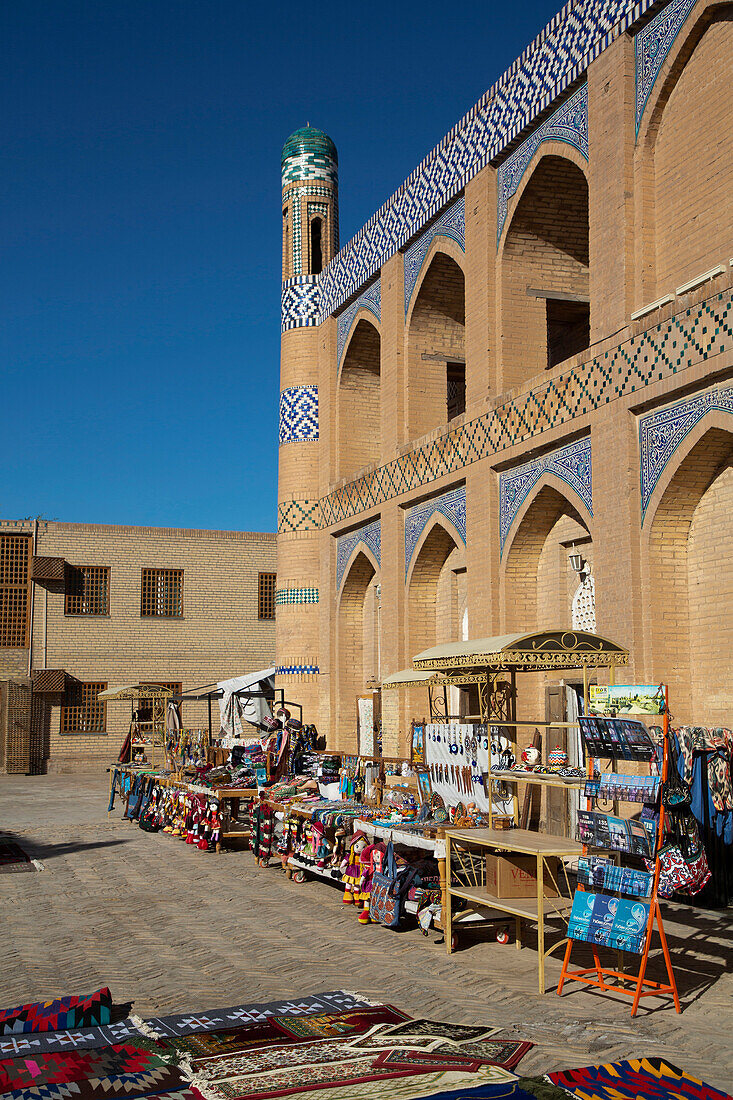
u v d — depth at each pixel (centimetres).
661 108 1077
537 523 1290
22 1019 570
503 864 737
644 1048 537
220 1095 464
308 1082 479
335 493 1916
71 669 2930
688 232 1038
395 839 845
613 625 1070
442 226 1539
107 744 2923
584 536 1227
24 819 1689
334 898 984
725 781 909
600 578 1099
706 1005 612
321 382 2016
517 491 1299
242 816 1453
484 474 1357
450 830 781
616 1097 456
